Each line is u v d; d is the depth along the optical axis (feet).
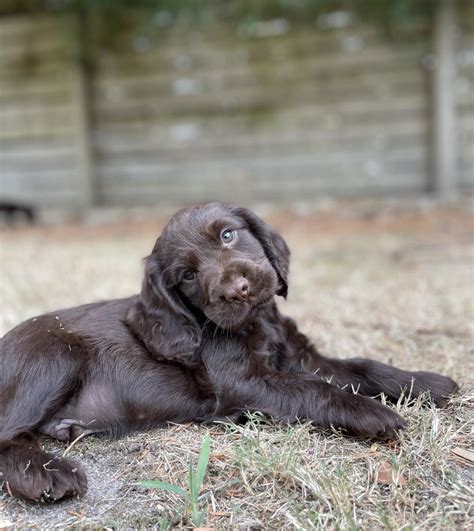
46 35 10.03
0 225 9.68
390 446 2.62
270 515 2.34
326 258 6.38
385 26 8.77
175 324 2.82
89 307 3.05
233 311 2.70
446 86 8.51
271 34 9.24
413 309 4.33
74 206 10.41
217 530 2.29
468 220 7.76
